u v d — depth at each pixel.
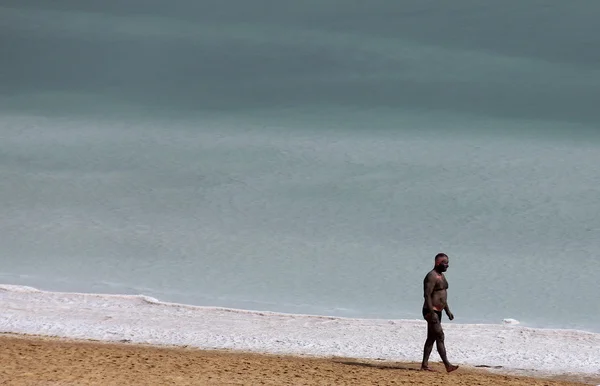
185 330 84.00
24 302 94.12
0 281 127.81
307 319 91.44
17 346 62.69
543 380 64.38
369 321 90.69
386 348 78.25
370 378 56.91
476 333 85.19
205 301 119.88
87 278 133.25
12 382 49.00
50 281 129.75
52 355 58.91
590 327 108.69
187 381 51.81
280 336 82.75
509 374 69.38
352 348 78.12
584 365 74.06
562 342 82.19
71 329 82.31
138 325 85.38
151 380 51.44
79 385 49.06
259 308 115.69
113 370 54.09
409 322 90.12
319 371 59.38
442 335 62.81
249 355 72.31
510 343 81.31
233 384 51.75
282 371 58.16
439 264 63.34
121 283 130.75
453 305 120.62
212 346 77.56
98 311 91.38
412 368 67.69
